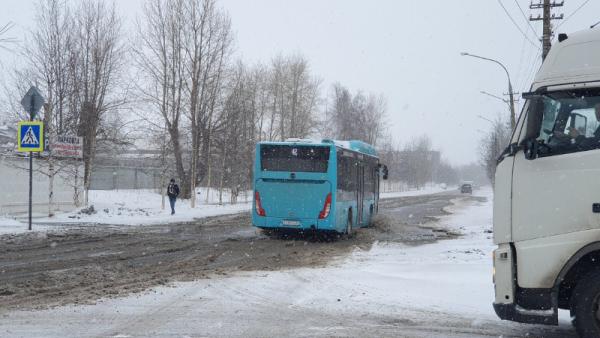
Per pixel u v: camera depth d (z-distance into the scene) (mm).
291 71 58562
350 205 20484
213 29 41000
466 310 8320
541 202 6207
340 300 8938
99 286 9773
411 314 8039
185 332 6852
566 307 6594
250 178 48594
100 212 28781
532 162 6277
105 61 31297
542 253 6152
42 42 28672
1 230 19344
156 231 21250
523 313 6230
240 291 9570
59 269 11594
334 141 19406
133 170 51438
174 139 41438
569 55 6324
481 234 20922
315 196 18281
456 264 12625
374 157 25609
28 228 19922
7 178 24125
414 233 22453
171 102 41250
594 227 5973
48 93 28750
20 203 24938
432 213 37531
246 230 22391
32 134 19547
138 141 41000
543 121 6281
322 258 14406
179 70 40969
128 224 24172
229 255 14789
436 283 10398
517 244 6305
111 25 31719
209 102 41625
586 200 6016
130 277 10805
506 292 6320
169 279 10672
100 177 47250
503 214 6398
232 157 45125
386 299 9031
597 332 6000
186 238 18844
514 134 6500
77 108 30109
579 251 5996
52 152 25766
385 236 21109
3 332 6715
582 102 6176
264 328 7121
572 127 6199
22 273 11078
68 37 29359
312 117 59281
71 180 28969
